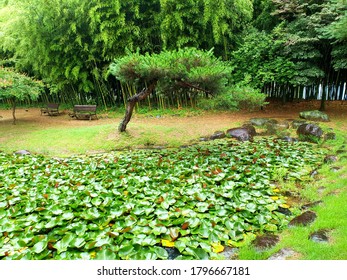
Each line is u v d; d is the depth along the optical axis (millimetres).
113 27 11023
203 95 7277
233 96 6418
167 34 10680
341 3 7793
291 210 3527
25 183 4480
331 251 2451
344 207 3148
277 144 6691
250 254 2645
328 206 3279
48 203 3668
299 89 12414
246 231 3104
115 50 11344
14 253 2654
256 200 3730
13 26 11492
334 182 4094
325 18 8961
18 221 3232
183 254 2697
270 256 2559
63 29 11672
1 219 3271
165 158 5809
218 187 4141
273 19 11633
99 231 3039
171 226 3158
